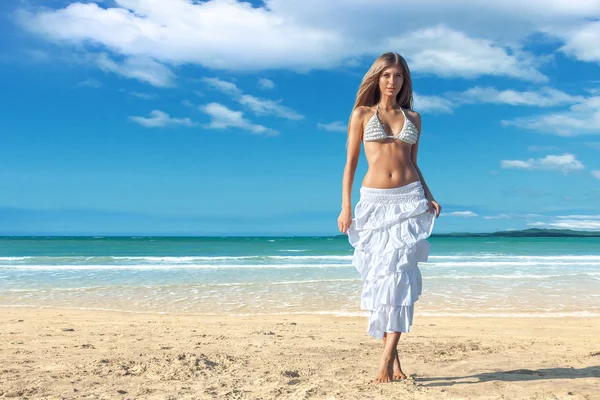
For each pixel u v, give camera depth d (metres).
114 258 25.36
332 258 26.50
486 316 9.47
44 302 11.00
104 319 8.58
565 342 6.36
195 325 7.93
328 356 5.18
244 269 19.25
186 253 33.66
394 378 3.77
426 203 3.57
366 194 3.60
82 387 3.63
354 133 3.71
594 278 15.99
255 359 4.93
